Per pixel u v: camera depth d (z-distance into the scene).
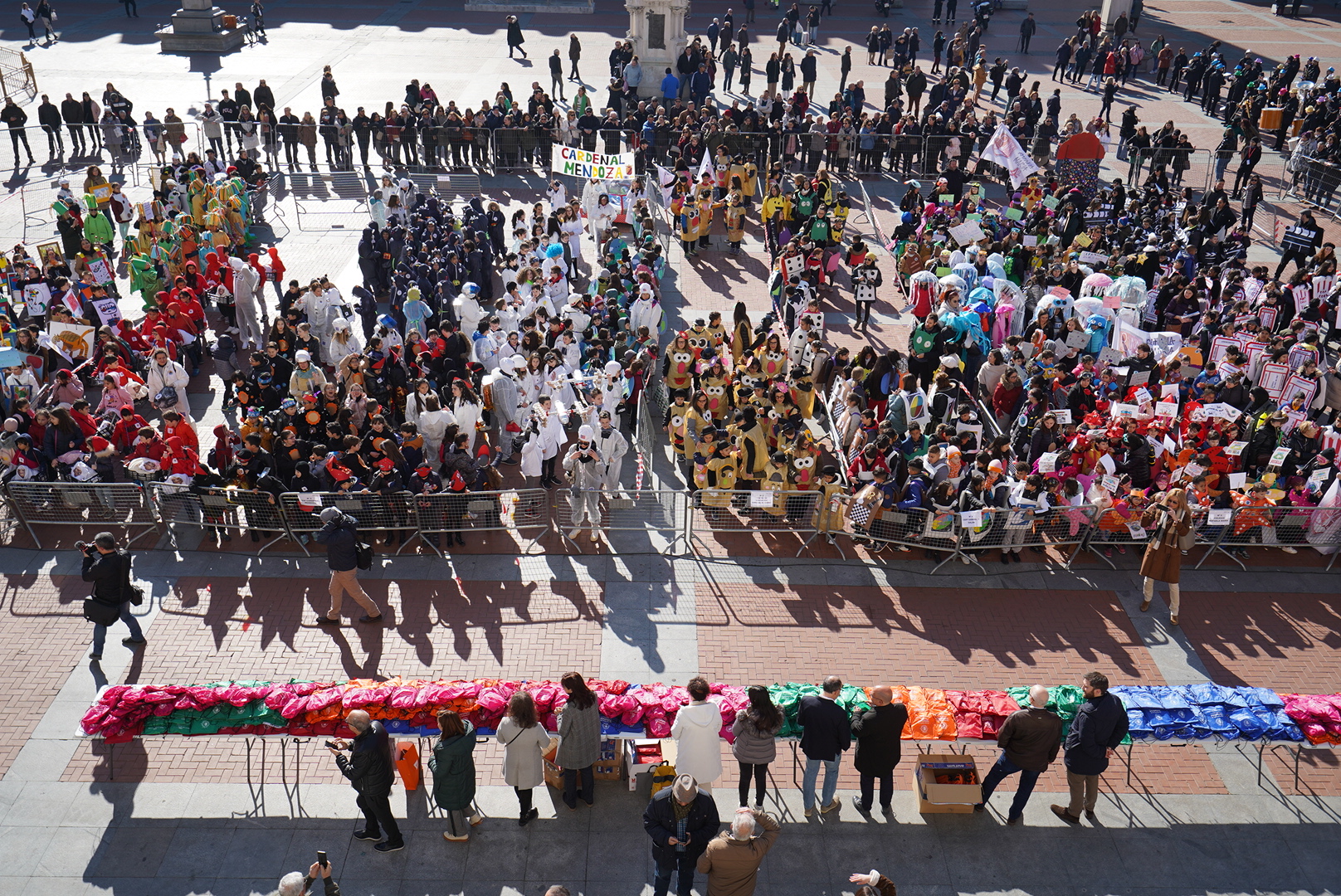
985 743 10.52
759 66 41.44
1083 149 26.91
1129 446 14.79
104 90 35.91
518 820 10.36
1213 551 14.65
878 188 30.06
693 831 8.81
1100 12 47.94
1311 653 13.05
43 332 19.69
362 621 13.09
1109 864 10.07
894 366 16.98
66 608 13.21
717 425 16.55
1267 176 31.12
